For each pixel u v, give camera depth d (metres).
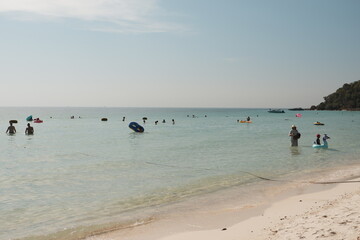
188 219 9.33
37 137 40.00
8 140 35.81
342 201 10.02
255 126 68.06
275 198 11.45
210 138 38.28
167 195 12.19
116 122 86.44
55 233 8.38
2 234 8.35
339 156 22.22
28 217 9.71
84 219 9.48
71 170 17.55
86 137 40.16
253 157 22.09
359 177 14.66
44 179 15.18
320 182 13.91
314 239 6.59
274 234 7.36
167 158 21.95
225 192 12.56
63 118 116.75
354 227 6.95
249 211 9.95
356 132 46.72
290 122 87.94
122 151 26.08
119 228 8.68
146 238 7.90
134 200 11.53
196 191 12.79
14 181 14.72
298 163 19.44
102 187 13.52
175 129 57.47
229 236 7.70
